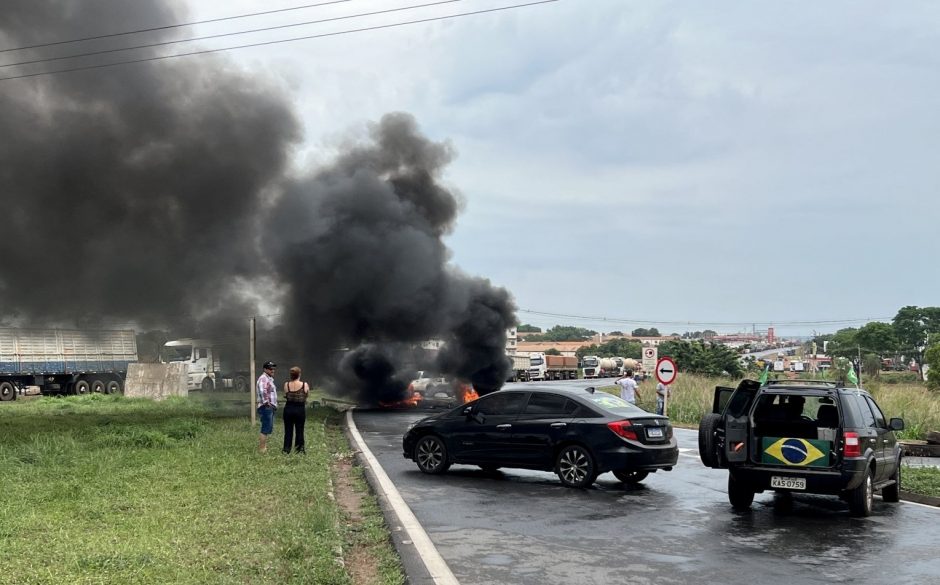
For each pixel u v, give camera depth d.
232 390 43.91
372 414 30.30
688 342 54.97
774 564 7.23
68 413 26.59
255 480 11.21
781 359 133.75
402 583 6.33
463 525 9.01
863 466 9.68
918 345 126.62
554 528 8.88
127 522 8.23
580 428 12.17
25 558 6.57
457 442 13.25
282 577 6.13
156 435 16.09
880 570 7.04
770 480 9.96
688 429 24.12
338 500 10.66
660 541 8.21
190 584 5.82
